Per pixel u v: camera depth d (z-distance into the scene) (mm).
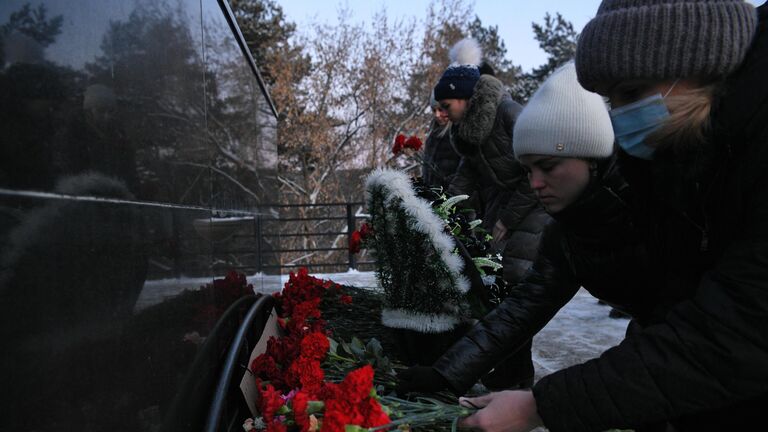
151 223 987
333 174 18125
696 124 936
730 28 894
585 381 984
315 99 17672
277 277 4562
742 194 916
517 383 2922
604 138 1236
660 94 954
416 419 1387
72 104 713
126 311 834
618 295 1323
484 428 1134
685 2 912
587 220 1254
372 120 17750
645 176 1139
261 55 19672
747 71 922
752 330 868
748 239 896
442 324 2004
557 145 1239
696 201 1004
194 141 1406
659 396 931
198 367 1241
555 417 1012
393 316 2080
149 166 1007
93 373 711
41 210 622
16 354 561
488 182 3311
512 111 3096
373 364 1938
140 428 849
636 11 939
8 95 574
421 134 17703
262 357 1666
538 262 1543
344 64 17516
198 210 1396
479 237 3176
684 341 911
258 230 2979
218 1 1940
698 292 940
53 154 657
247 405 1457
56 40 679
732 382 892
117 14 889
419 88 17828
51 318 625
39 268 609
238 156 2268
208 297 1432
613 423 967
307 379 1489
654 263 1178
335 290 3076
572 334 4602
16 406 558
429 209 1987
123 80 903
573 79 1271
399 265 2037
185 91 1336
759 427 1022
